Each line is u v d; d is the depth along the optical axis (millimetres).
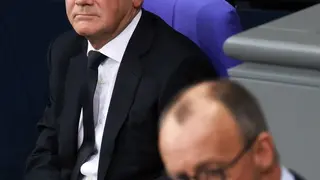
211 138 2559
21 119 12070
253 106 2695
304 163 2738
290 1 9734
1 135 12039
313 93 2625
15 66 12102
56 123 6625
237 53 2742
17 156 11773
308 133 2682
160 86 5656
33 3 11938
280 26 2939
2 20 12102
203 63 5805
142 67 5801
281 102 2705
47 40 11852
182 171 2584
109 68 5961
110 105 5840
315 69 2594
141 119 5688
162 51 5840
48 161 6637
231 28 6223
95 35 5801
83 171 6008
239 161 2584
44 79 11930
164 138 2631
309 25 2945
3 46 12094
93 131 5984
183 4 6426
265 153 2684
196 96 2711
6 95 12156
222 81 2805
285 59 2617
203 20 6281
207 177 2566
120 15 5781
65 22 11672
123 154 5793
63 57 6590
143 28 5996
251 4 10016
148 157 5742
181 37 6008
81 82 6262
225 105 2643
